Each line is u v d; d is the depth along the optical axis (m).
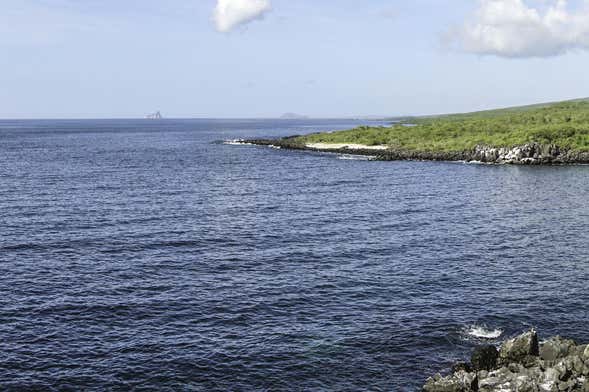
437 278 39.88
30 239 48.69
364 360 27.56
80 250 45.69
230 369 26.50
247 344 29.02
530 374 23.98
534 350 26.38
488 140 140.88
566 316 33.06
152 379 25.52
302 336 30.05
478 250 47.72
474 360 26.45
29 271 40.03
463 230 55.41
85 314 32.56
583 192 81.69
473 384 23.66
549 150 124.06
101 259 43.34
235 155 143.50
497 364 26.45
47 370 26.11
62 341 29.08
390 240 50.91
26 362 26.78
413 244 49.53
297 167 115.12
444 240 51.16
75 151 152.12
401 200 73.75
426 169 112.81
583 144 129.38
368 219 60.38
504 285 38.47
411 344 29.36
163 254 45.09
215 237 50.91
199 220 58.28
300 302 34.91
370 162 127.12
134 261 43.00
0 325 30.77
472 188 85.56
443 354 28.38
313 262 43.50
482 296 36.31
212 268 41.56
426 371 26.69
